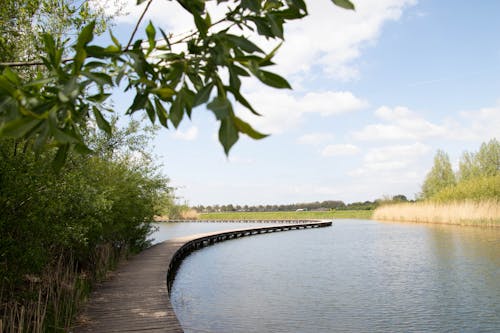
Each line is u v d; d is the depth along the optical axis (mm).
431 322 7133
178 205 50156
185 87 1088
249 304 8609
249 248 19703
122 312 6117
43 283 6801
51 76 1008
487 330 6668
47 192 4691
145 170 12969
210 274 12461
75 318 5746
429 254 14656
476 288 9344
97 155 7902
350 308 8125
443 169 43312
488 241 17125
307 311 7973
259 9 1058
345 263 13758
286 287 10234
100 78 1009
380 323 7145
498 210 24641
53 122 898
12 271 5031
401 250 16203
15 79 1054
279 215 56406
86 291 7336
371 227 30188
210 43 1077
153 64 1180
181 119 1042
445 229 23891
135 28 1202
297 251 17688
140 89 1256
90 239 8867
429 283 10078
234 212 68375
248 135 812
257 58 1020
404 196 44344
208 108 807
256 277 11734
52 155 4633
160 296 7188
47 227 5133
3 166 4031
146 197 13273
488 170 38938
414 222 32156
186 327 7051
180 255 16297
